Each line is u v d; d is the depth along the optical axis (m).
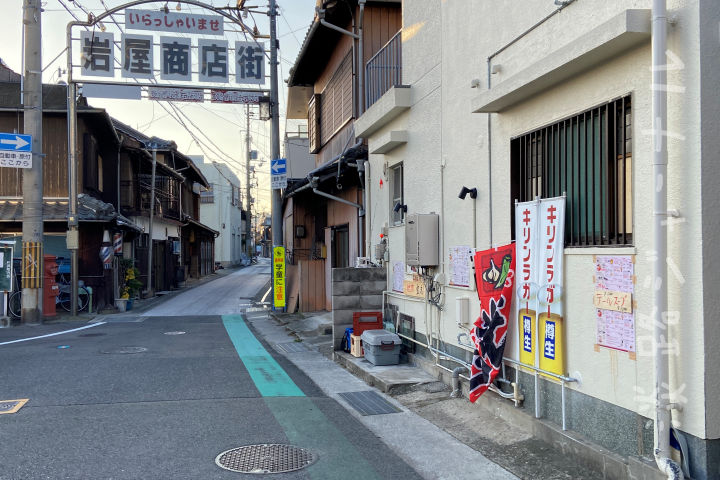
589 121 4.63
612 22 3.89
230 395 6.91
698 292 3.53
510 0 5.62
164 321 15.58
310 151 17.34
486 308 5.82
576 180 4.77
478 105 5.74
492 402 5.79
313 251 18.03
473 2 6.42
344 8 12.21
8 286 14.73
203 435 5.36
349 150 10.95
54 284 16.17
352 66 11.96
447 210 7.17
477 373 5.82
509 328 5.63
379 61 10.24
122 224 18.48
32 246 14.63
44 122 18.56
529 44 5.31
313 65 15.66
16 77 21.61
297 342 11.63
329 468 4.60
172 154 27.69
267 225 61.75
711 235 3.54
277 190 16.61
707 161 3.54
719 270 3.55
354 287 9.66
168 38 14.51
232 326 14.53
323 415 6.12
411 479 4.40
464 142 6.68
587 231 4.60
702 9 3.56
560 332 4.80
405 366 8.16
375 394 7.11
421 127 8.04
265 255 104.69
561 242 4.79
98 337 12.03
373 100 10.38
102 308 17.67
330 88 14.52
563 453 4.63
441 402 6.46
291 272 17.52
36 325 14.42
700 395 3.52
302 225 19.33
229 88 15.17
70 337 12.02
